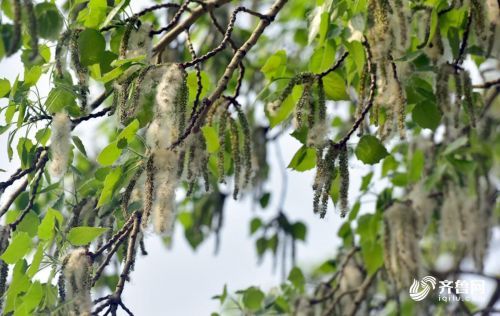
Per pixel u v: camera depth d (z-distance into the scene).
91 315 6.93
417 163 9.82
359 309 10.66
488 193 10.24
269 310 10.47
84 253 7.07
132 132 7.05
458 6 7.80
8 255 7.12
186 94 6.80
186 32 7.77
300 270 10.77
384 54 7.26
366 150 7.59
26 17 7.74
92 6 7.52
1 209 8.09
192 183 7.35
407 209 8.95
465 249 10.77
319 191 6.96
